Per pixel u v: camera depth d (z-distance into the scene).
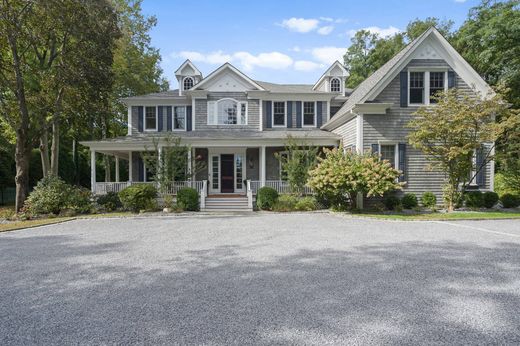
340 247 6.82
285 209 14.20
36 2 12.73
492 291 4.16
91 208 14.20
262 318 3.39
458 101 12.66
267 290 4.23
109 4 15.09
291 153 15.91
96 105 15.73
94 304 3.85
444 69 14.73
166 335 3.06
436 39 14.79
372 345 2.85
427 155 14.55
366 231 8.87
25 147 14.63
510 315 3.44
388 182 12.50
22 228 10.02
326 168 13.52
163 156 15.14
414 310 3.57
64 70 13.91
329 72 20.14
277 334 3.05
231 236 8.29
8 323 3.39
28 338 3.06
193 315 3.49
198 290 4.27
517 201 13.94
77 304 3.87
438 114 12.42
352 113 15.02
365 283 4.48
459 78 14.79
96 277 4.92
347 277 4.76
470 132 12.41
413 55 14.77
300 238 7.89
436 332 3.07
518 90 20.88
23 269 5.44
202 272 5.10
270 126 19.27
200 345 2.87
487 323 3.25
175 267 5.41
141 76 25.30
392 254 6.18
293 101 19.38
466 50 24.62
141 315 3.51
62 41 15.08
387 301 3.83
